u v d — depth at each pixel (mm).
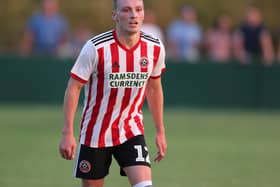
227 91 49625
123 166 17906
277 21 87312
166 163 29000
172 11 85500
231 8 87750
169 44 55281
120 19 17516
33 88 49344
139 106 18312
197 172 27047
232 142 35531
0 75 49312
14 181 24656
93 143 18031
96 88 17859
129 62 17750
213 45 53375
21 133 36969
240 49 51062
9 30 83562
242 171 27438
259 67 49562
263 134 38812
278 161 30062
